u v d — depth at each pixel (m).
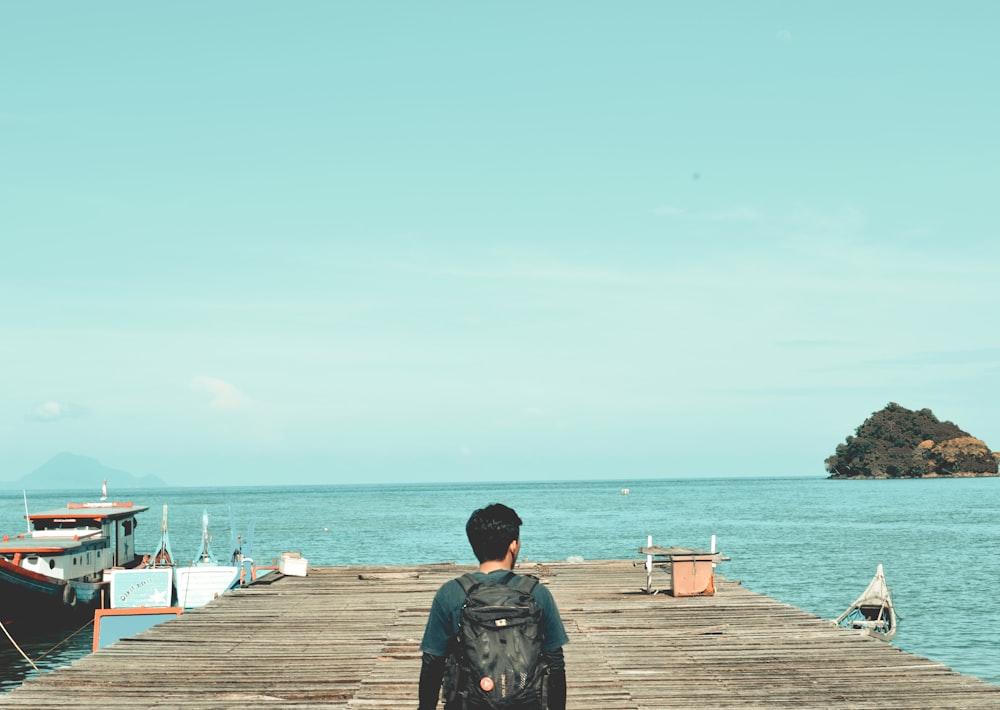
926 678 10.20
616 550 54.28
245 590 19.52
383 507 151.12
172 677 10.42
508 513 4.80
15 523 108.69
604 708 8.90
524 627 4.29
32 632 25.20
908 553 51.19
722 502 145.88
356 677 10.41
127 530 32.19
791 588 35.38
